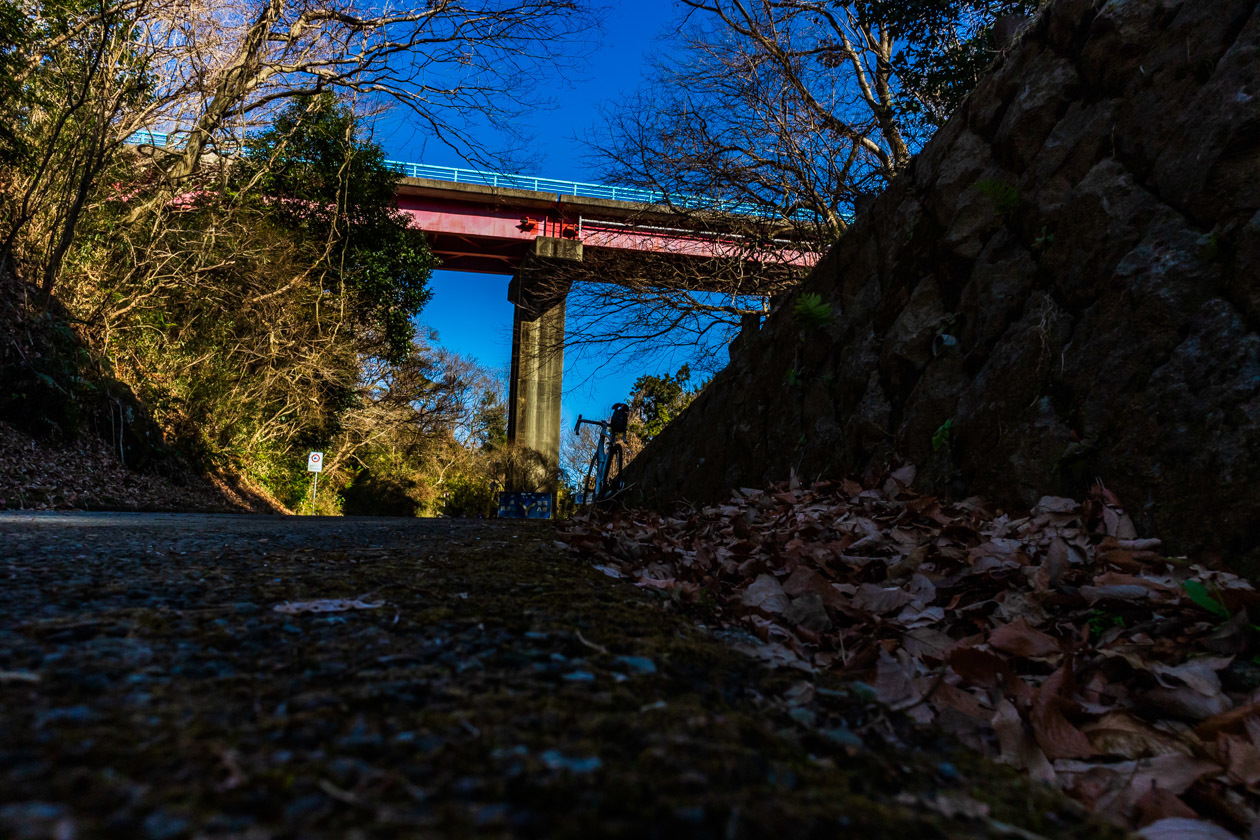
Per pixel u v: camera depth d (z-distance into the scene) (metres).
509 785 0.64
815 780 0.75
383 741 0.72
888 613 1.69
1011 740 1.07
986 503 2.58
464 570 1.98
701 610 1.72
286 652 1.04
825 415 4.10
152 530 3.34
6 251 9.12
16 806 0.53
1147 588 1.64
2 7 8.81
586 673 1.01
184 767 0.63
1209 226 2.13
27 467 7.68
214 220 13.12
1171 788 1.00
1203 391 1.95
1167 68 2.48
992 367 2.85
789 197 8.17
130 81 10.38
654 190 8.61
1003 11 7.42
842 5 8.45
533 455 28.28
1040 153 3.00
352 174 16.17
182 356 13.61
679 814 0.61
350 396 19.38
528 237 26.23
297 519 6.09
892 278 3.87
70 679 0.85
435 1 12.12
